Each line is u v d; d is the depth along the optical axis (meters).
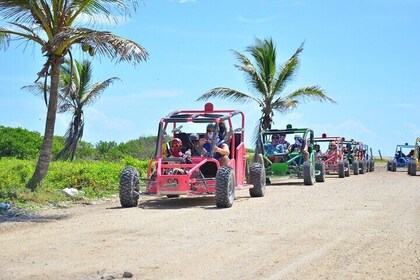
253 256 6.64
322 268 6.02
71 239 7.77
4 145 32.28
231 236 8.07
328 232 8.44
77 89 32.03
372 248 7.16
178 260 6.40
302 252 6.89
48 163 13.62
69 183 15.95
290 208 11.68
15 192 12.70
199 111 13.71
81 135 32.56
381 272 5.85
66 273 5.73
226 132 13.22
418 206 12.00
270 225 9.16
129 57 12.33
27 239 7.77
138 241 7.63
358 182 21.09
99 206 12.56
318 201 13.17
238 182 13.62
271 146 20.70
